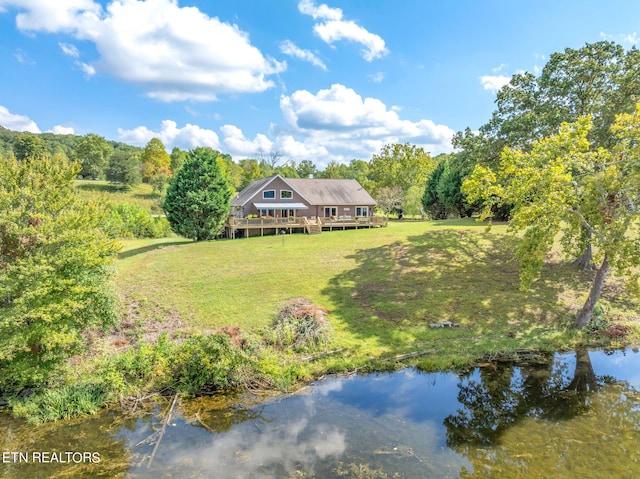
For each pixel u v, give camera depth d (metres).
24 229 9.84
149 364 10.68
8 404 9.61
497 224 31.52
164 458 7.65
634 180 11.69
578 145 14.12
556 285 17.89
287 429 8.65
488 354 12.48
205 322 14.60
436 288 17.98
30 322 10.11
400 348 12.77
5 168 10.52
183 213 29.42
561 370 11.59
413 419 9.05
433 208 44.00
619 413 9.25
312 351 12.48
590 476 7.02
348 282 18.97
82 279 10.80
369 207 42.72
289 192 38.94
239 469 7.27
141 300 16.41
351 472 7.16
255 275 19.89
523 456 7.62
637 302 16.19
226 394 10.21
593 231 12.81
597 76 20.53
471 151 26.19
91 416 9.23
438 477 7.02
